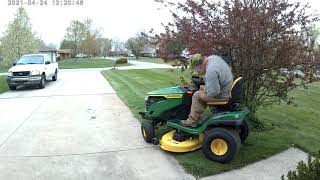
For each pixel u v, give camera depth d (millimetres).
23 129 8203
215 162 5605
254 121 7469
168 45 7516
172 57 7582
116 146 6691
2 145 6914
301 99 12352
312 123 8375
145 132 6781
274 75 6852
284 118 8898
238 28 6398
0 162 5934
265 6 6555
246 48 6492
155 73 26734
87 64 53156
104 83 19047
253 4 6609
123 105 11273
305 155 5992
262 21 6230
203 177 5168
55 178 5254
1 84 17375
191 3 6961
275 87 6977
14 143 7039
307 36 6809
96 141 7066
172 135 6430
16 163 5875
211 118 5625
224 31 6582
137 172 5418
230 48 6641
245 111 5750
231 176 5168
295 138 6871
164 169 5492
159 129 7516
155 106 6508
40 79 17234
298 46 6555
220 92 5637
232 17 6406
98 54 104375
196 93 5879
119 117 9328
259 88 7105
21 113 10281
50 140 7207
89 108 10805
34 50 47500
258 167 5488
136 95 13312
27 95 14609
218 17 6723
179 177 5191
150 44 8219
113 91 15102
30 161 5965
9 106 11703
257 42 6406
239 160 5676
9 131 8047
